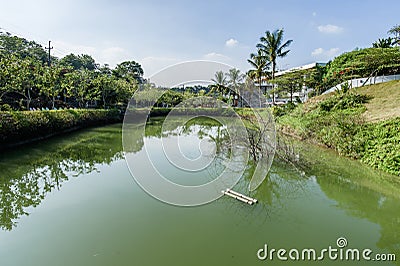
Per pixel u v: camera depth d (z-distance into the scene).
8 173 7.35
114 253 3.65
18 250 3.70
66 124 14.64
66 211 5.00
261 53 24.47
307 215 4.96
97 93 21.11
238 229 4.39
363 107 14.41
